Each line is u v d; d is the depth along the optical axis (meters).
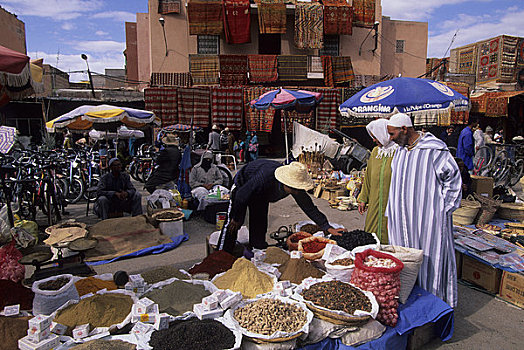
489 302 3.50
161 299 2.54
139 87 19.38
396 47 20.20
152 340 2.07
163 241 5.06
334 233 3.36
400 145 3.06
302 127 9.33
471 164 8.23
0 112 13.60
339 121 15.38
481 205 4.78
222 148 14.10
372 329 2.39
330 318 2.32
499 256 3.64
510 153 10.24
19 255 3.10
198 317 2.31
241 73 15.68
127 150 12.57
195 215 6.69
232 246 3.56
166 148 7.24
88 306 2.31
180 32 16.41
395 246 2.99
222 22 16.16
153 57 16.30
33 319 2.06
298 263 2.99
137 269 4.25
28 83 3.55
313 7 16.52
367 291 2.54
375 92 4.85
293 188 3.08
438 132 14.10
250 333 2.13
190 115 14.57
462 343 2.82
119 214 5.79
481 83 22.70
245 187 3.30
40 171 6.25
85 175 8.48
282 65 15.86
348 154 10.30
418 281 3.00
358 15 17.39
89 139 12.92
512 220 4.88
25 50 18.20
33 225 4.96
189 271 3.29
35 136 14.52
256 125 14.99
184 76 15.81
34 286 2.49
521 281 3.37
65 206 7.07
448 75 18.94
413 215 2.96
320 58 16.36
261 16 16.25
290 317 2.29
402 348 2.60
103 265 4.37
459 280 3.97
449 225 2.92
